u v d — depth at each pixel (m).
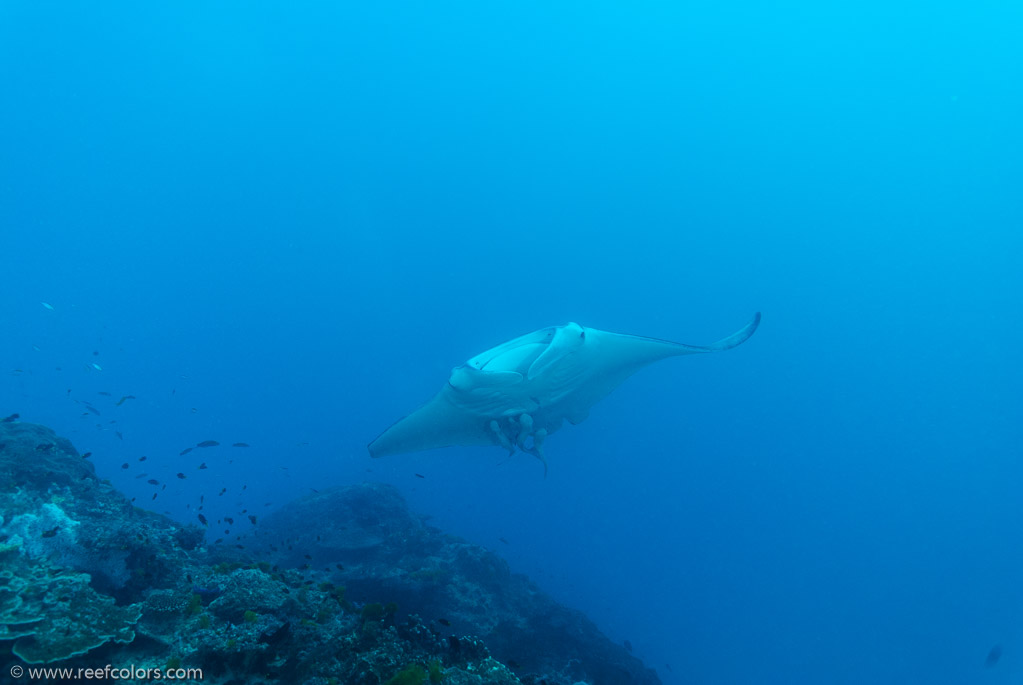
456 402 8.02
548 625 9.84
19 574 4.18
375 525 11.16
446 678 3.69
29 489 5.25
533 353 7.85
